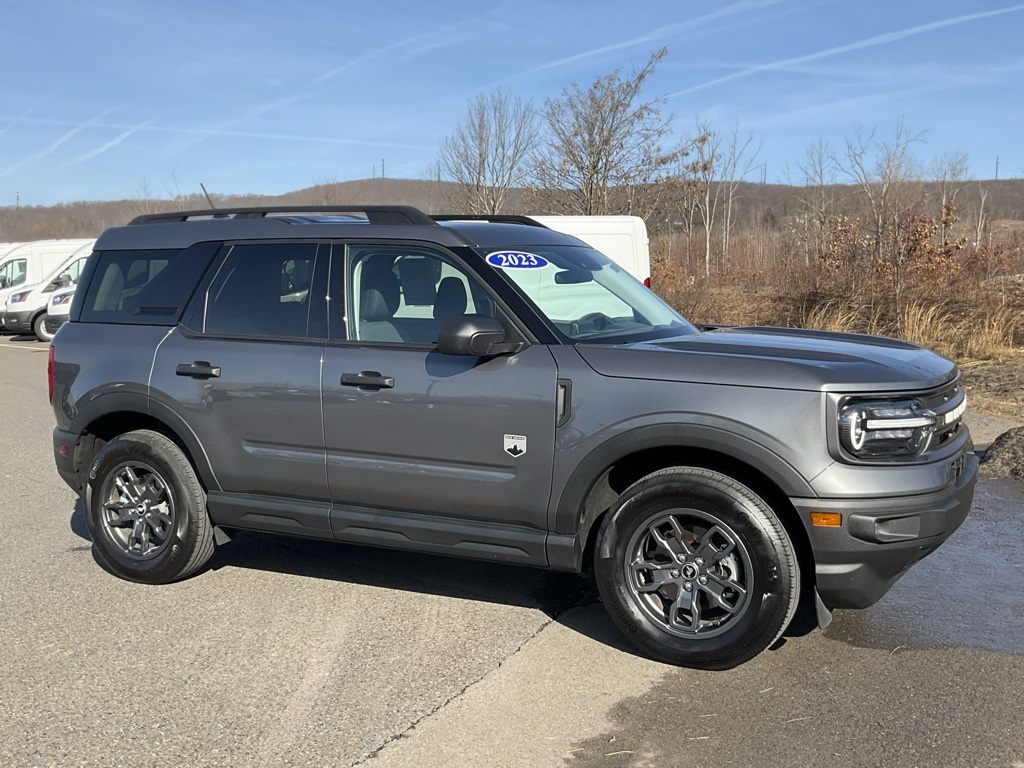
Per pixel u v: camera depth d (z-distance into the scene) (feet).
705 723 11.36
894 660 13.08
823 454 11.89
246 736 11.19
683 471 12.68
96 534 16.79
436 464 13.99
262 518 15.55
